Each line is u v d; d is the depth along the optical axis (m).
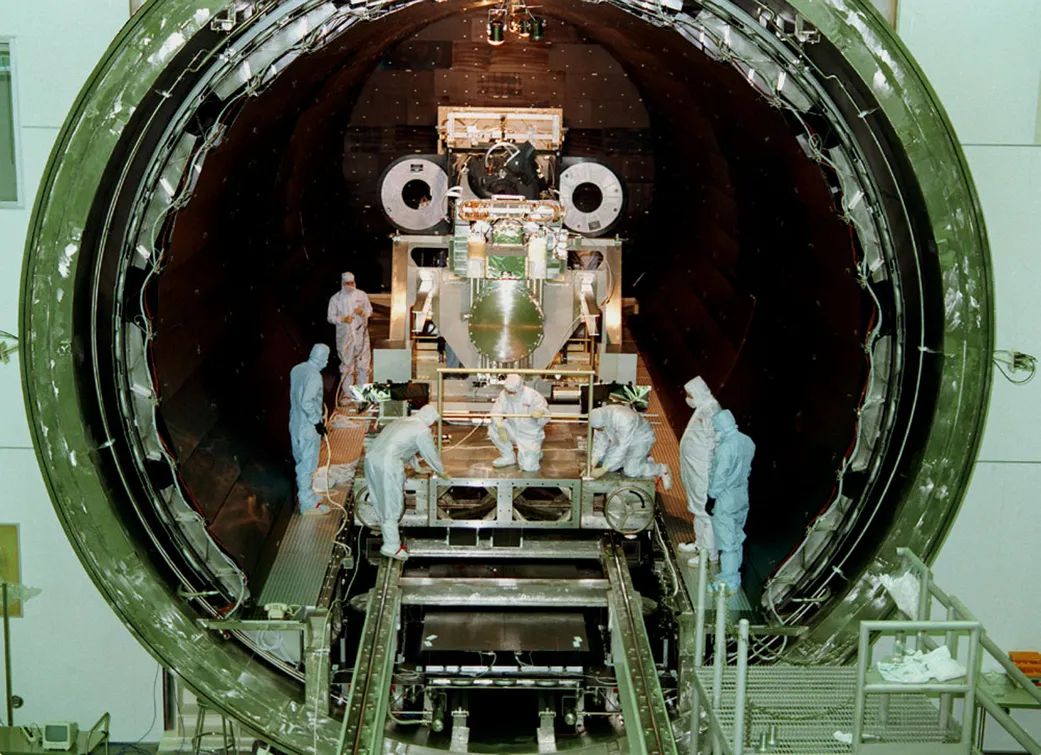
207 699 8.82
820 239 11.72
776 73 8.55
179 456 10.16
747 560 11.00
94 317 8.36
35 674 10.26
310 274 16.70
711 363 15.14
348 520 10.81
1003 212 9.57
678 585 9.62
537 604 9.34
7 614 9.61
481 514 10.41
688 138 16.59
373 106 17.48
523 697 9.79
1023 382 9.45
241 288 13.69
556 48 17.30
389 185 15.84
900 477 9.06
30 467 9.76
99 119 7.92
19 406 9.63
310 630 8.89
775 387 13.07
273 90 11.65
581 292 11.70
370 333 16.47
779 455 12.20
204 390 11.61
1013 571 10.11
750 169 14.05
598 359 11.79
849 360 10.74
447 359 12.48
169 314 10.83
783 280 13.42
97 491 8.46
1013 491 9.97
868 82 8.16
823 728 7.14
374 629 8.79
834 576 9.31
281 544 10.92
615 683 8.98
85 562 8.59
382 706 7.93
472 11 16.95
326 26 8.54
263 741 8.91
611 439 10.33
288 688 9.01
